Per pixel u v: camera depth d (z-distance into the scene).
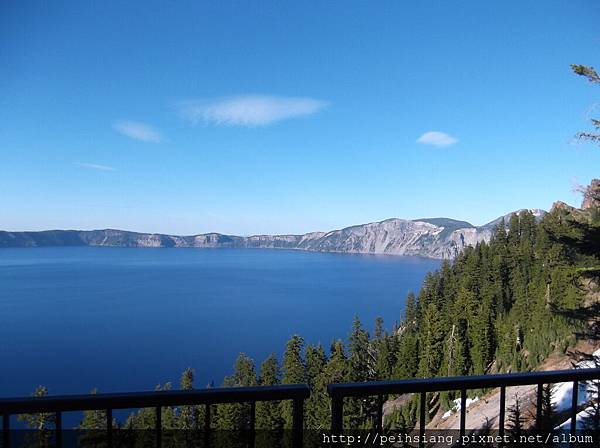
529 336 44.66
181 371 53.88
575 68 13.03
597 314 14.03
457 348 45.31
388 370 47.84
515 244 73.69
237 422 15.54
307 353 33.19
